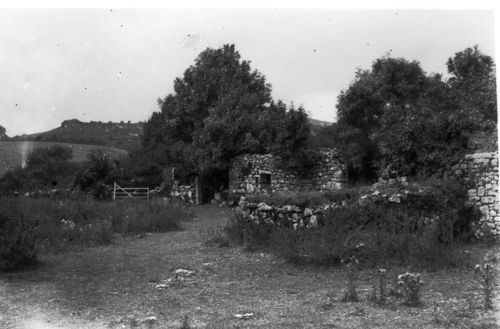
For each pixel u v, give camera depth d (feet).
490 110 50.72
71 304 20.85
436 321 16.76
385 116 61.26
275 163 69.72
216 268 28.63
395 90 68.44
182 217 55.42
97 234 40.04
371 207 33.60
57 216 48.39
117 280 25.68
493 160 35.42
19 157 136.67
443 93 62.08
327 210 34.40
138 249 36.09
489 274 20.90
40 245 34.94
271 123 74.08
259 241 35.29
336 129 69.51
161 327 17.35
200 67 96.99
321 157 66.23
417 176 40.16
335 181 63.87
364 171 65.62
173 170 87.66
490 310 18.03
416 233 29.66
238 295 22.21
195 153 81.46
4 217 32.91
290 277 25.89
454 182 37.29
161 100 103.65
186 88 97.04
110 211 54.03
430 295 20.84
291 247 30.76
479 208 35.70
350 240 29.45
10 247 28.43
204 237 40.83
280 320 17.79
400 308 18.83
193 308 19.97
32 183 93.81
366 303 19.72
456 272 25.12
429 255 26.63
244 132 78.07
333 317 17.89
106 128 220.23
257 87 100.94
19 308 20.22
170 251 34.91
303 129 67.72
